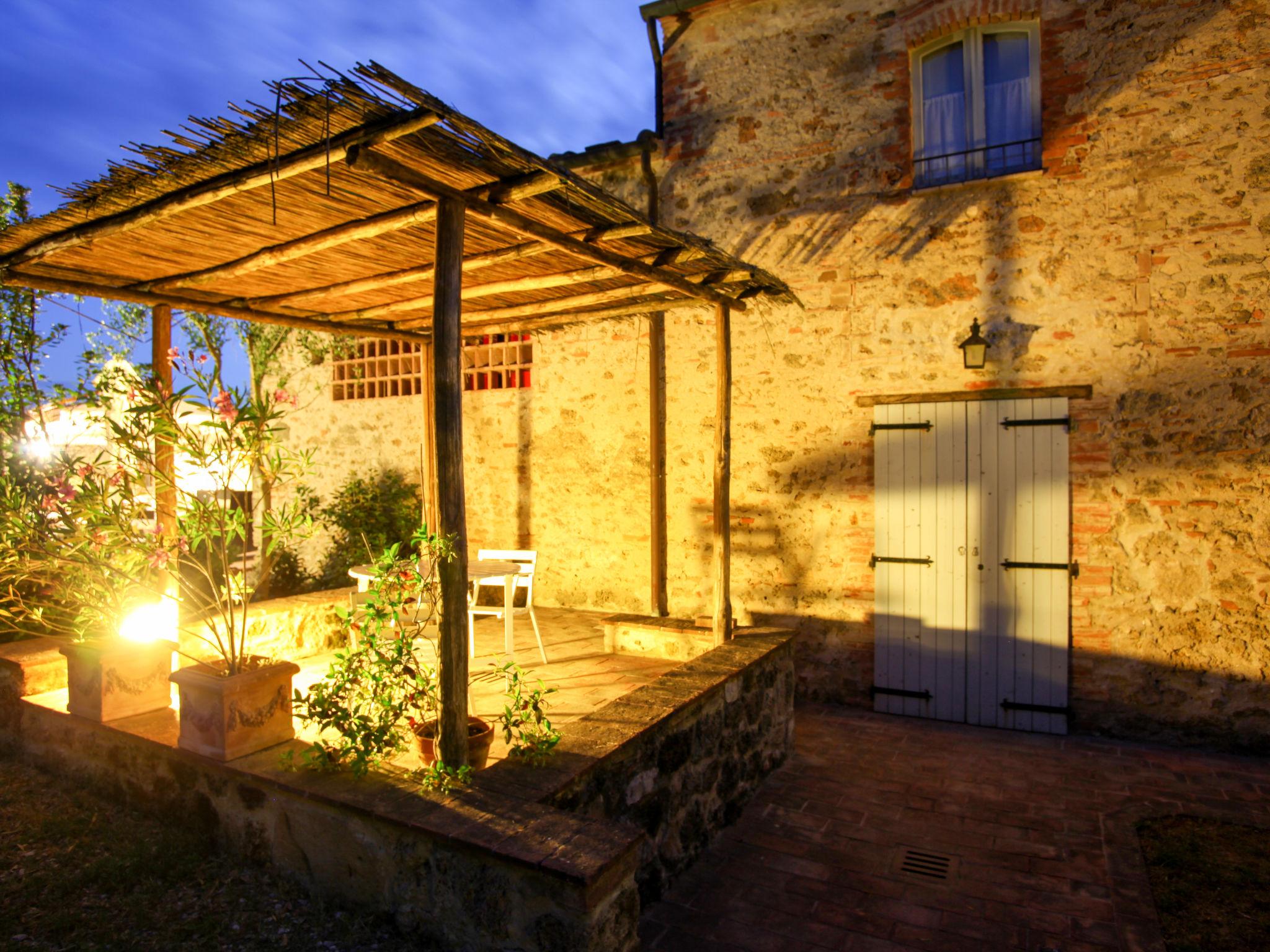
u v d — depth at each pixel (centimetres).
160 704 382
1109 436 506
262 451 351
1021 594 532
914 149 569
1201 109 480
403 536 773
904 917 328
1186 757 480
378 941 267
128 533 348
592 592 706
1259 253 468
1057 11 514
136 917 280
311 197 310
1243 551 477
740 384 622
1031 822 407
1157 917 323
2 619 459
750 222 615
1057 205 517
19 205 651
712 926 324
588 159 661
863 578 582
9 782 387
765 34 607
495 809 266
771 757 475
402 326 593
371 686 315
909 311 562
